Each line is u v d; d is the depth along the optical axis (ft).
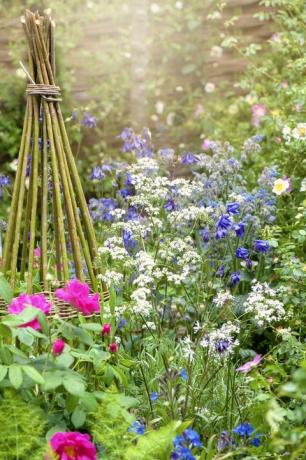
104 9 21.43
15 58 20.74
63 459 7.39
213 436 8.52
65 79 20.65
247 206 13.38
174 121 20.93
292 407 9.56
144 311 10.05
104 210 14.29
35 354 9.04
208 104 20.21
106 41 21.33
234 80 20.33
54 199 9.89
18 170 9.93
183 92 21.18
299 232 12.26
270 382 9.88
